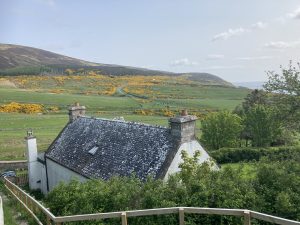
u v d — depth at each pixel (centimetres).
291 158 2131
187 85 17100
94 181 1817
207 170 1753
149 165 2223
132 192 1545
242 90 15575
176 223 1346
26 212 1802
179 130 2211
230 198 1483
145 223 1355
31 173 3625
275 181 1697
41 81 16762
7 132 6669
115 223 1387
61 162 3089
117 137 2750
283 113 2792
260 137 5400
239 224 1409
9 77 17350
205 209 860
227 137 5197
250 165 2075
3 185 3306
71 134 3400
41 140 6022
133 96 12938
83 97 11831
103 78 19412
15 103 9669
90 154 2823
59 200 1653
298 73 2706
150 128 2534
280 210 1529
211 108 10219
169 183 1605
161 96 12888
